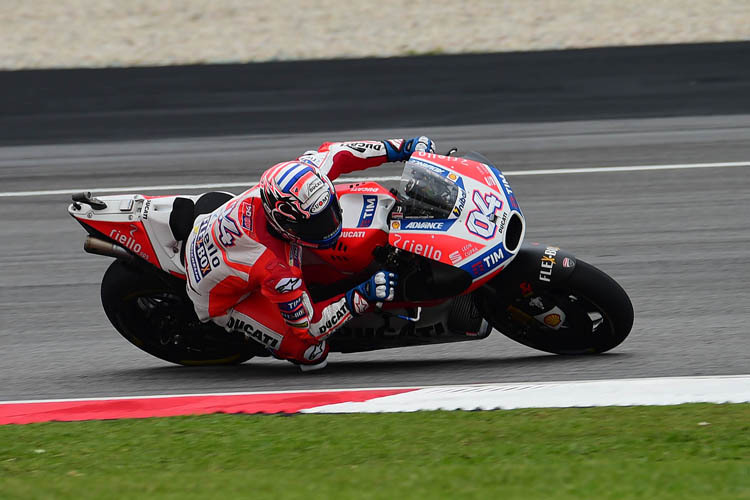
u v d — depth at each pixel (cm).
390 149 2127
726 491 1251
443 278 1941
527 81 4888
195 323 2208
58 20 6241
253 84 5006
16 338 2478
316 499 1255
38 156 4212
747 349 2145
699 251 2877
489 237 1958
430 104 4659
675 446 1534
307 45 5684
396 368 2164
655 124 4288
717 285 2608
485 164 2102
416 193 1970
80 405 1975
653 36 5584
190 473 1464
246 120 4566
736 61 4994
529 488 1288
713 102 4538
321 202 1891
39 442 1697
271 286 1952
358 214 2023
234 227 1969
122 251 2144
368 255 2006
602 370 2045
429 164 2014
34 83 5109
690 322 2352
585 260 2859
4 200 3684
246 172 3859
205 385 2112
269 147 4184
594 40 5572
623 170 3706
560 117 4441
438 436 1627
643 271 2744
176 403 1966
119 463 1568
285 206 1883
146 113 4709
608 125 4303
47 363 2303
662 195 3419
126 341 2439
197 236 2050
